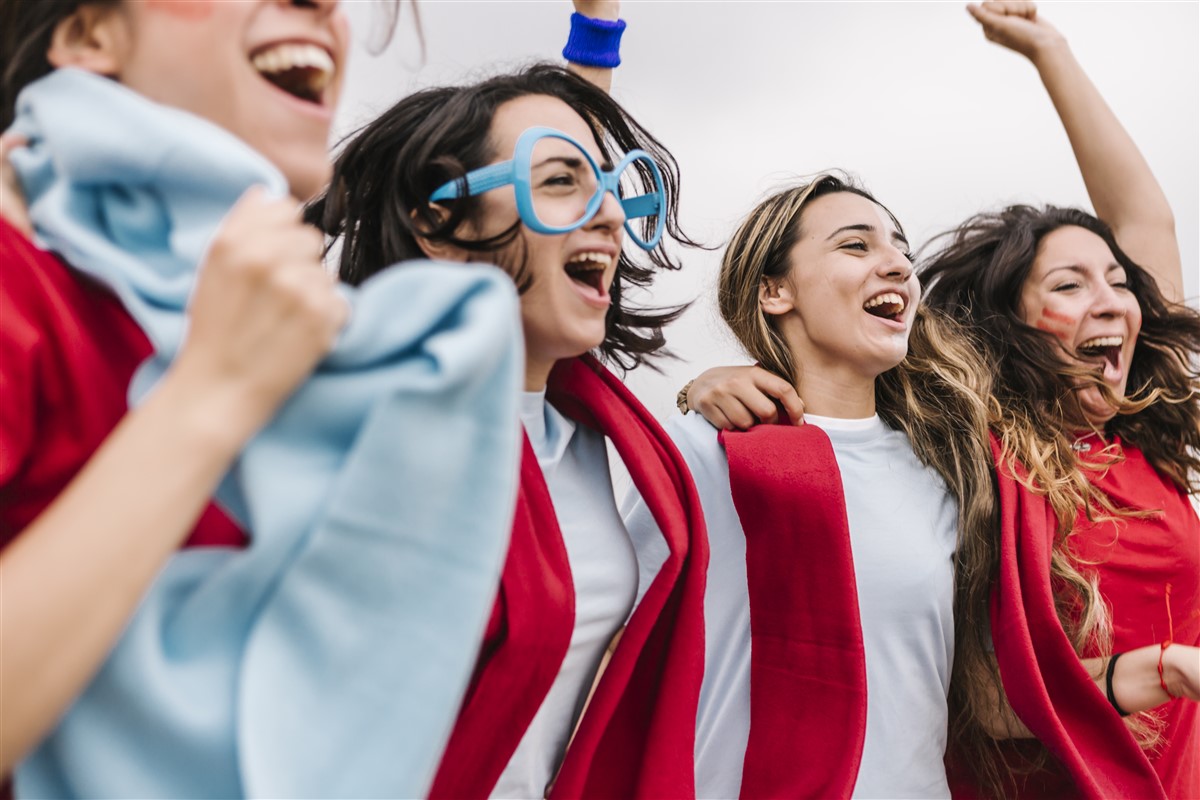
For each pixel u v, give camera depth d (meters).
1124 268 2.79
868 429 2.32
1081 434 2.68
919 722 2.10
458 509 0.85
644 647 1.72
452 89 1.68
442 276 0.86
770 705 2.03
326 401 0.85
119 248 0.93
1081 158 2.98
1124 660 2.20
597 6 2.05
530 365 1.62
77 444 0.90
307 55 1.05
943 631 2.17
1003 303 2.76
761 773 2.00
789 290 2.37
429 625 0.85
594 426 1.79
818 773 1.93
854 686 1.95
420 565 0.85
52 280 0.92
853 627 1.97
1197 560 2.46
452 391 0.84
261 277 0.78
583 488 1.73
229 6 0.99
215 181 0.89
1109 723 2.08
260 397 0.79
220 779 0.84
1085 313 2.66
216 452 0.77
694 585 1.69
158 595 0.85
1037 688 2.02
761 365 2.40
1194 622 2.45
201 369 0.78
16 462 0.84
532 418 1.65
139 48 1.00
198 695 0.84
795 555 2.05
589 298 1.58
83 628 0.73
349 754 0.84
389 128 1.66
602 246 1.58
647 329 2.00
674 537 1.64
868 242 2.31
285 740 0.83
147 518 0.74
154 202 0.93
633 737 1.69
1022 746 2.27
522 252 1.52
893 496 2.23
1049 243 2.76
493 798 1.49
